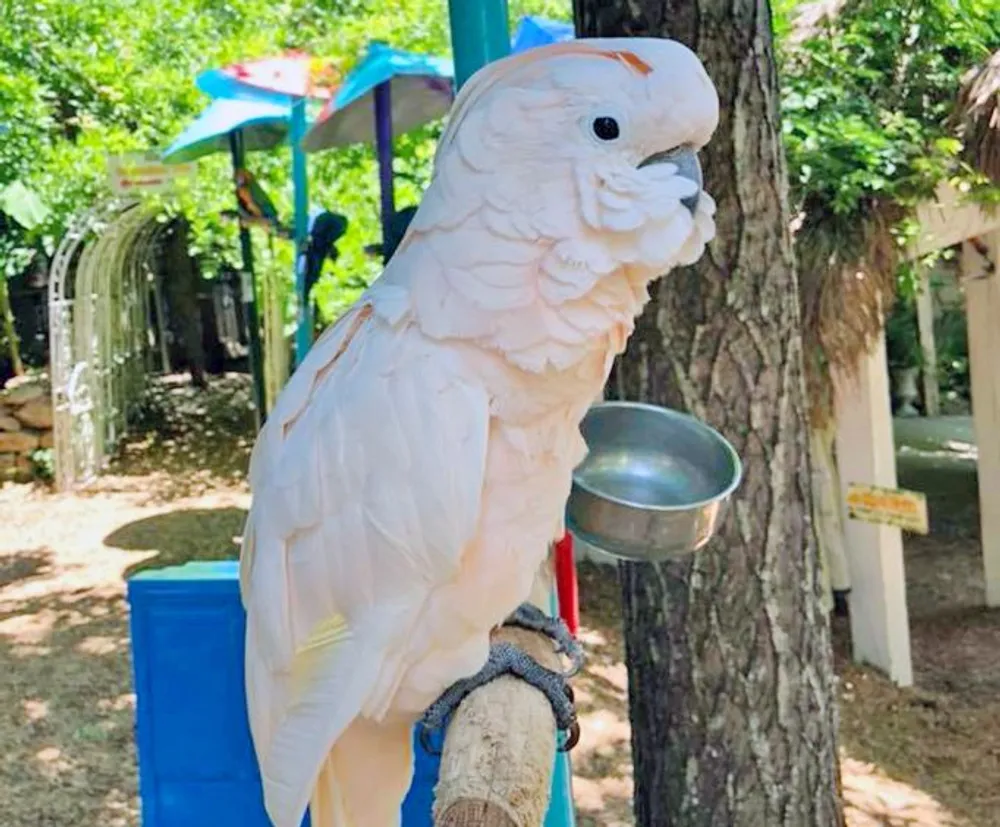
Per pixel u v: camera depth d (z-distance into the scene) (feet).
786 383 4.50
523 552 2.79
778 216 4.45
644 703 4.68
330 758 2.92
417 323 2.74
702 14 4.29
